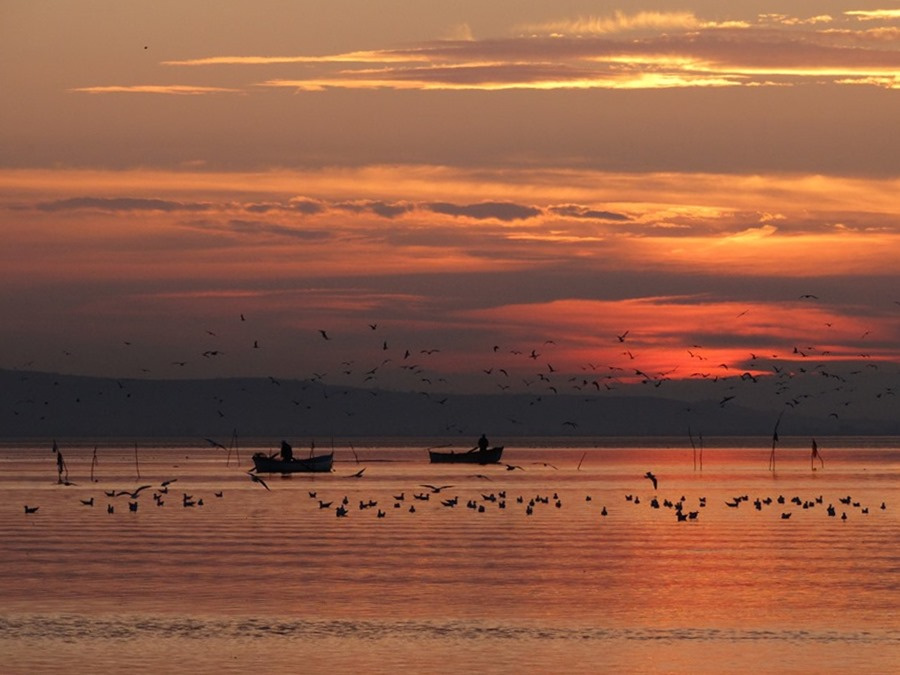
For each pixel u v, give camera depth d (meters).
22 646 78.00
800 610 89.50
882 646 78.00
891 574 107.19
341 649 77.31
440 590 98.44
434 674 71.31
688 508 188.62
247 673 71.44
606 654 76.06
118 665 73.25
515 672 71.62
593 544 133.12
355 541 136.62
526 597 95.19
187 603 92.56
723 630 82.69
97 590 98.50
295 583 102.12
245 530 150.88
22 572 109.19
